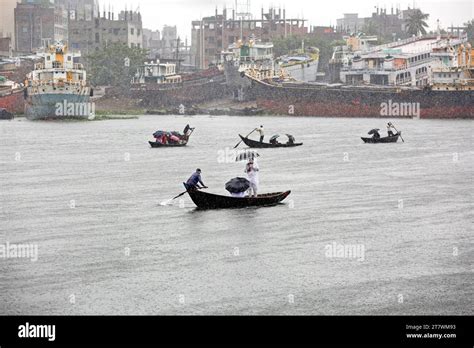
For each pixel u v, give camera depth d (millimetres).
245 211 84312
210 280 58375
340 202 91188
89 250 67188
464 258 64562
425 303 53906
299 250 67000
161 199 94000
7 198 95812
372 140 183250
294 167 130000
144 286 57062
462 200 93438
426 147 171125
